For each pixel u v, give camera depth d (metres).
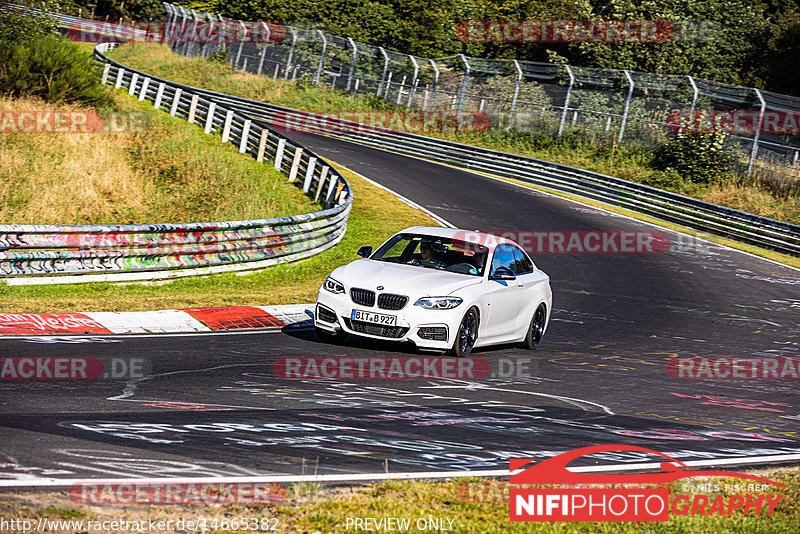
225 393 19.09
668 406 22.66
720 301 49.53
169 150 70.50
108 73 110.50
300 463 13.88
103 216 53.75
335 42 143.50
